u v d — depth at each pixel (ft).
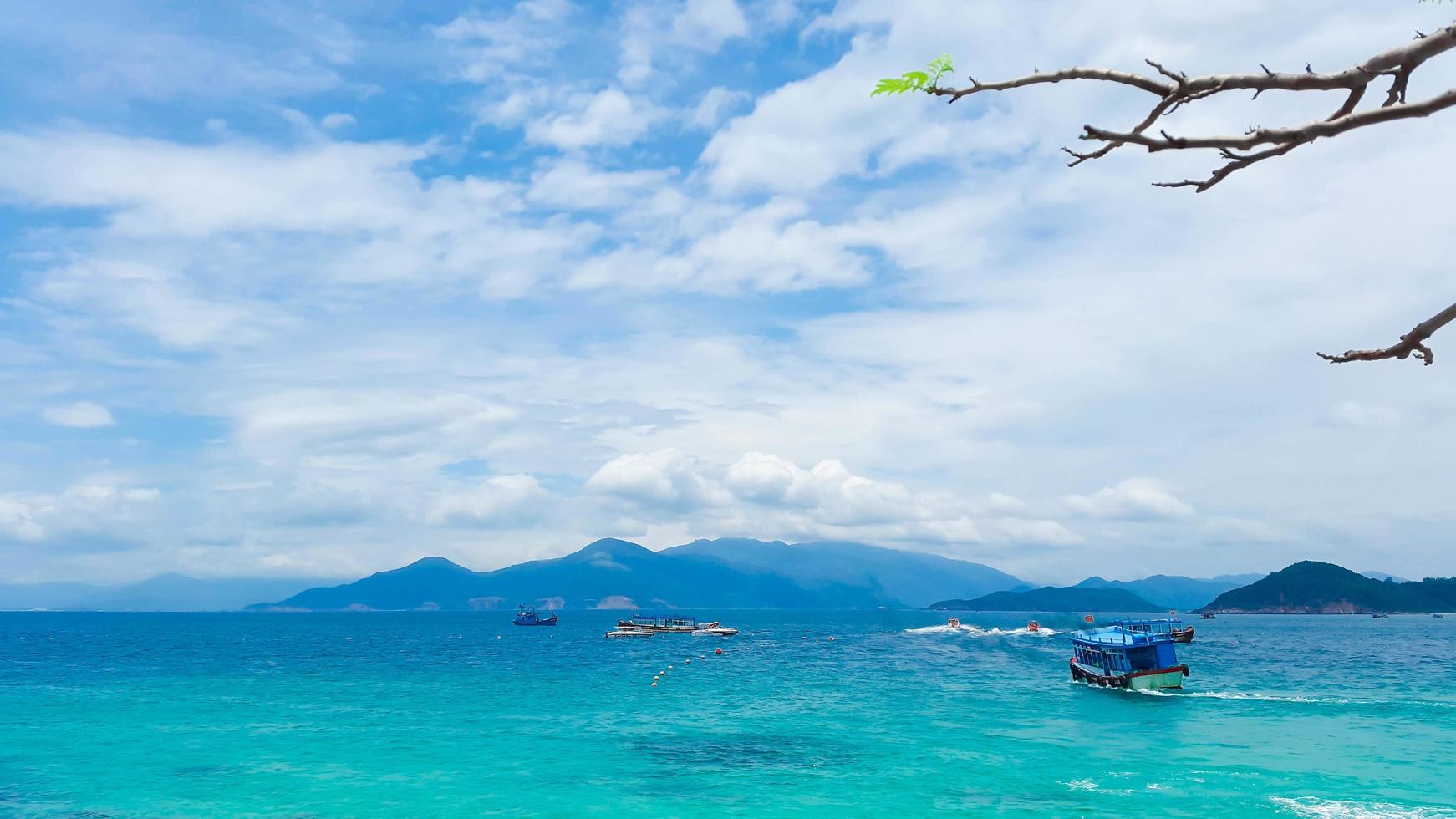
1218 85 14.55
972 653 424.46
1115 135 14.70
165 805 120.06
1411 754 144.97
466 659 396.57
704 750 154.30
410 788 128.16
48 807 119.55
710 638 628.28
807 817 112.27
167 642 577.84
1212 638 601.21
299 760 147.33
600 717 193.67
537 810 116.67
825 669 323.57
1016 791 123.24
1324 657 380.17
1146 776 130.11
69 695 237.66
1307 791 120.78
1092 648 247.09
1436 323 15.81
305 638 653.71
